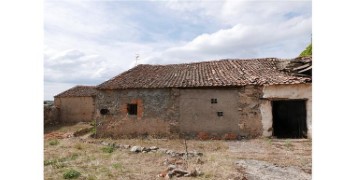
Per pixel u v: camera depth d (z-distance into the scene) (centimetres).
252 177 741
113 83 1670
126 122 1590
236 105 1445
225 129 1448
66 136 1759
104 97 1644
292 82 1374
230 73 1598
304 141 1319
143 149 1112
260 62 1745
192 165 849
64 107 3120
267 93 1414
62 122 3069
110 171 796
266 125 1412
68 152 1084
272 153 1055
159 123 1534
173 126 1509
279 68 1630
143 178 738
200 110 1485
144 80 1661
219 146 1219
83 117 3042
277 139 1374
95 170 810
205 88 1486
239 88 1447
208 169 795
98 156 1008
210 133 1463
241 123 1432
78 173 755
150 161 936
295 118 1736
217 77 1556
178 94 1512
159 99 1543
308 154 1034
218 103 1466
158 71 1820
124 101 1605
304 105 1413
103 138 1595
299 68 1492
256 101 1425
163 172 770
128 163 905
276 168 828
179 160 927
